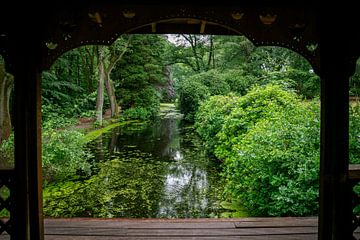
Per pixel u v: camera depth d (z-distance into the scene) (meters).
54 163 6.46
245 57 16.95
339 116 2.36
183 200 5.43
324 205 2.46
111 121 17.25
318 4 2.26
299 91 11.49
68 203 5.34
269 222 3.42
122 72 19.27
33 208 2.47
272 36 2.38
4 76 8.50
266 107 6.57
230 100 9.20
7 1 2.22
